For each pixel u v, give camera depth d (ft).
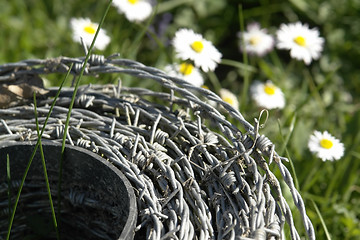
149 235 3.18
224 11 9.39
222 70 8.91
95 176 3.57
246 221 3.17
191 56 5.27
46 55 7.79
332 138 5.39
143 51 8.48
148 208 3.30
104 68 4.05
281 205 3.31
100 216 3.72
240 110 6.37
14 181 3.70
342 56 8.84
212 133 3.85
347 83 8.45
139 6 6.79
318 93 8.13
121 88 4.46
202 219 3.23
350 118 6.72
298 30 6.56
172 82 4.14
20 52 7.91
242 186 3.42
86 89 4.17
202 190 3.51
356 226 5.52
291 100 7.32
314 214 5.46
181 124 3.86
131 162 3.65
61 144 3.60
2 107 4.14
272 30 9.24
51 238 4.04
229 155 3.70
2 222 3.84
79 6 8.82
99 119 4.03
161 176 3.55
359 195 6.12
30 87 4.19
